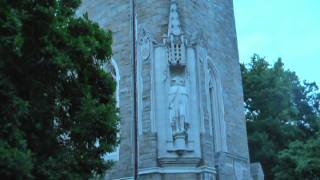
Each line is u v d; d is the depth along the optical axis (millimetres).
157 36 23797
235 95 28750
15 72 13133
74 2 15945
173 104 22188
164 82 22594
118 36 25484
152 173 21484
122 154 23125
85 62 15039
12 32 12234
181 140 21734
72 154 14000
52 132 13828
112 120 14695
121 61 24844
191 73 23000
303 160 33875
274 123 46125
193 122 22297
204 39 25469
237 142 27734
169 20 23703
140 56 23500
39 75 13758
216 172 24797
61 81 14266
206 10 27125
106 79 15742
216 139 26250
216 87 27141
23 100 12852
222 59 28172
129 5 25547
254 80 48594
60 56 13797
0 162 11188
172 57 22734
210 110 25797
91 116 14180
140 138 22297
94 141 14617
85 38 15281
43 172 12734
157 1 24391
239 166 27094
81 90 14641
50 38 13961
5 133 11844
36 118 13562
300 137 47156
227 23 29672
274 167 40906
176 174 21641
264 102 47938
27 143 13047
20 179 11555
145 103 22641
